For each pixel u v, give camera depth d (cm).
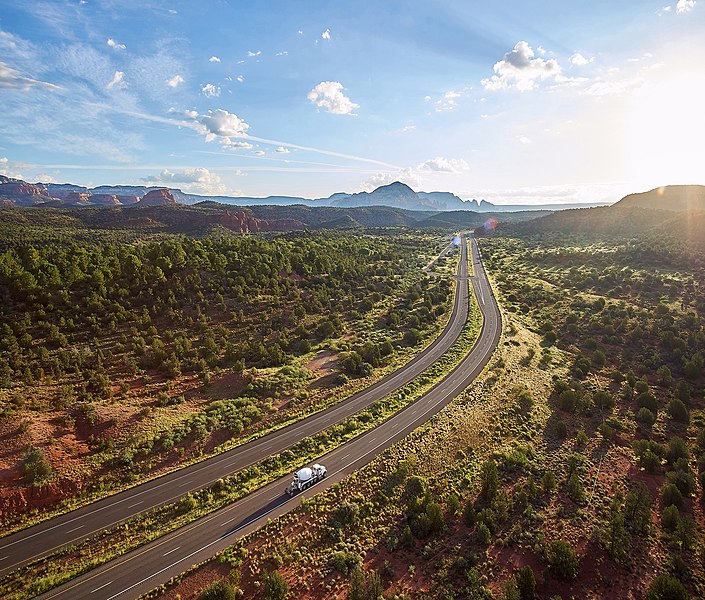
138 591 4091
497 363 9819
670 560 4422
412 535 4766
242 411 7456
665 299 13925
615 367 10106
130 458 5969
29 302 9525
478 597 3906
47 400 6819
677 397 8288
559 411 7838
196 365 8819
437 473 5888
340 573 4303
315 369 9488
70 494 5366
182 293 11475
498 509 5012
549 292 16488
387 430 7138
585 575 4216
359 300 14750
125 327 9781
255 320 11431
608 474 5962
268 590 3944
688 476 5694
